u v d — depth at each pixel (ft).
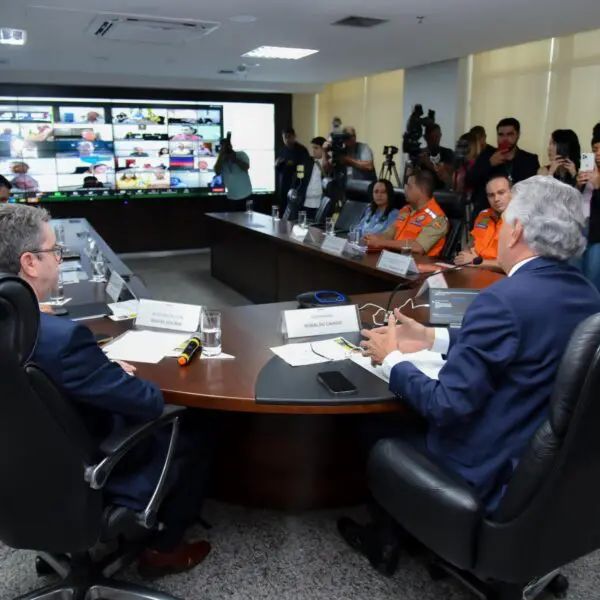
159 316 6.66
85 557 5.08
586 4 12.12
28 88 22.35
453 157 19.61
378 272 10.69
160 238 25.21
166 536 5.59
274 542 6.24
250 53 18.31
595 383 3.49
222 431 6.52
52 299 7.77
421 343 5.65
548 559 4.06
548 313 4.17
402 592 5.54
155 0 11.69
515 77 18.97
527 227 4.34
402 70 22.89
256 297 17.20
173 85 24.34
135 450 4.81
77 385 4.05
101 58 19.27
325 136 29.37
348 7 12.26
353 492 6.70
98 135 23.49
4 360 3.68
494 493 4.38
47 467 4.06
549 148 13.74
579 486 3.86
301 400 4.88
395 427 5.74
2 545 6.21
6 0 11.68
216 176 25.55
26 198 22.95
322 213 18.52
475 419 4.39
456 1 11.88
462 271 9.86
